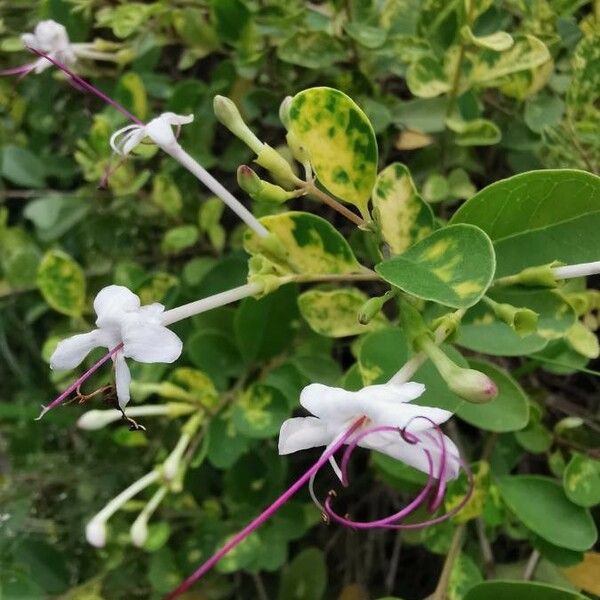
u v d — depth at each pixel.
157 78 0.22
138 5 0.20
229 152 0.21
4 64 0.23
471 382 0.11
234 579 0.21
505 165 0.20
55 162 0.24
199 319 0.19
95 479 0.22
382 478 0.17
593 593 0.16
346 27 0.18
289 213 0.14
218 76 0.20
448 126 0.18
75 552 0.21
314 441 0.11
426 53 0.18
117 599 0.21
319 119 0.13
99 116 0.20
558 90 0.19
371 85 0.19
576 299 0.17
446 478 0.11
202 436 0.18
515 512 0.15
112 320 0.12
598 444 0.17
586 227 0.13
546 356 0.17
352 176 0.13
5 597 0.19
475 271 0.11
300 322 0.18
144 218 0.22
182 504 0.20
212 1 0.19
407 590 0.21
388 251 0.14
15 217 0.27
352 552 0.21
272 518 0.19
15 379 0.26
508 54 0.17
